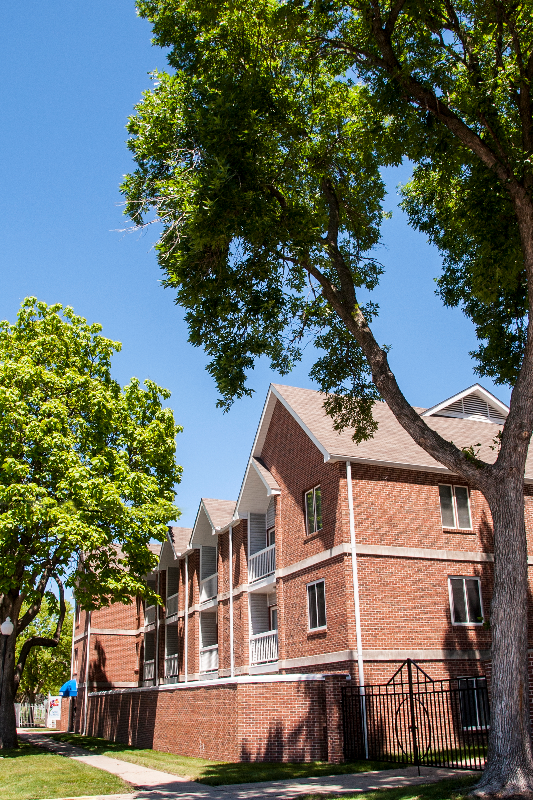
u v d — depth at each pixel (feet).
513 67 43.34
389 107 47.60
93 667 141.49
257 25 46.93
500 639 36.63
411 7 44.04
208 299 50.06
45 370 87.35
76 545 79.41
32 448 81.71
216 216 43.52
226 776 48.78
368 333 46.34
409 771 48.83
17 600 91.35
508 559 37.83
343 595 66.08
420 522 71.56
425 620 67.97
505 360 56.65
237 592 91.04
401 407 43.21
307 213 47.85
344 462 70.33
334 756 55.36
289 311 55.36
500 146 46.50
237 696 59.11
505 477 39.27
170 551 127.03
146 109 49.21
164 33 49.37
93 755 74.08
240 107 45.32
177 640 125.08
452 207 56.49
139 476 86.99
